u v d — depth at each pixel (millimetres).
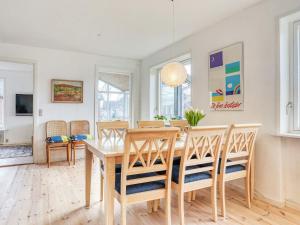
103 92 5340
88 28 3469
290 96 2479
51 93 4609
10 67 6332
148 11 2885
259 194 2670
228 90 3072
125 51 4773
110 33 3686
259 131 2668
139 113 5594
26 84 6969
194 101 3730
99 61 5090
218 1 2633
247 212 2311
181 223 1937
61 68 4703
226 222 2104
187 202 2561
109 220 1732
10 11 2877
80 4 2693
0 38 3932
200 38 3594
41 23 3268
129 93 5605
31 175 3604
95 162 4418
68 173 3711
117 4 2691
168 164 1824
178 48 4133
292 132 2453
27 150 5883
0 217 2193
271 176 2541
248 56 2801
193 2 2648
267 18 2574
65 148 4520
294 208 2379
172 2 2641
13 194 2793
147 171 1747
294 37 2459
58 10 2854
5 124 6762
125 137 1600
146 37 3887
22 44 4293
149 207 2324
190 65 4000
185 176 2020
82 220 2137
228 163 2213
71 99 4789
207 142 2010
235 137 2184
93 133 5027
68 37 3885
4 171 3850
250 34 2775
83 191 2895
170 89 4781
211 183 2104
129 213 2297
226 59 3102
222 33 3180
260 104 2654
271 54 2531
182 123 3301
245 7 2789
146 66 5301
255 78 2713
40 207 2420
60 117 4715
